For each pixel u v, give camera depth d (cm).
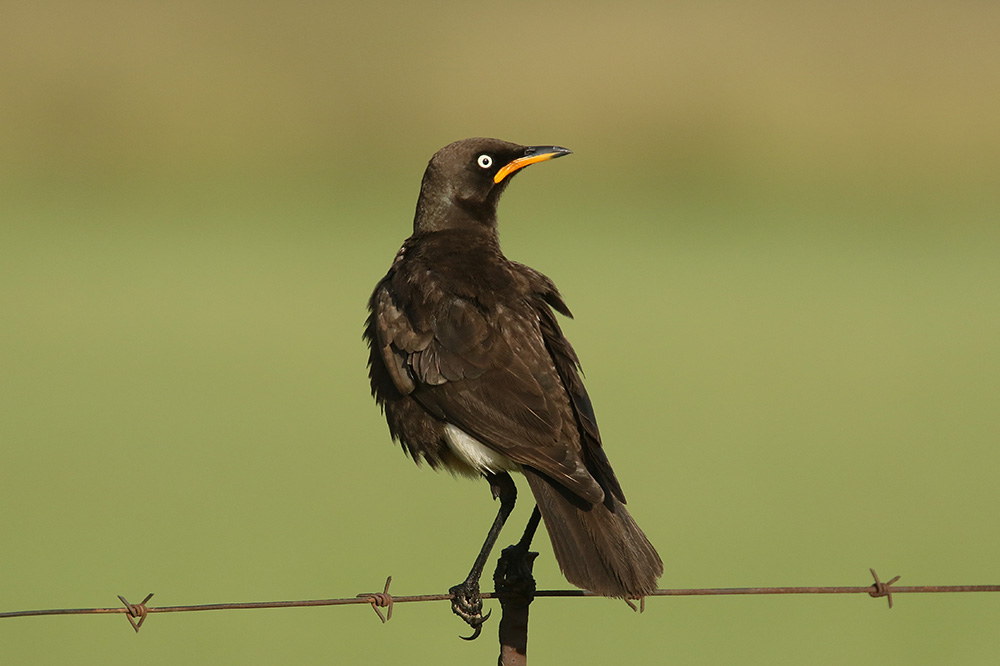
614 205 3400
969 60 3581
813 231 3222
